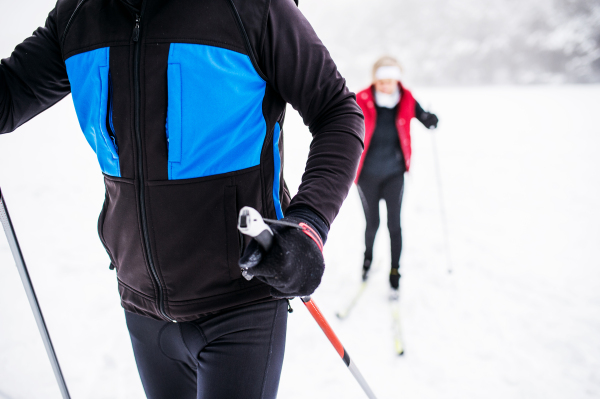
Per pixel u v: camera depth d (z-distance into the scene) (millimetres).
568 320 2852
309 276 675
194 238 879
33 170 6234
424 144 9828
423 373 2363
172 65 798
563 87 31406
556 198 5711
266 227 603
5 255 3424
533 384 2285
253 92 853
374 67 2883
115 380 2172
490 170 7387
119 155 873
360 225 4660
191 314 931
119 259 973
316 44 844
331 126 822
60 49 966
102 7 853
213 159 853
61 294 2908
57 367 1155
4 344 2354
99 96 854
